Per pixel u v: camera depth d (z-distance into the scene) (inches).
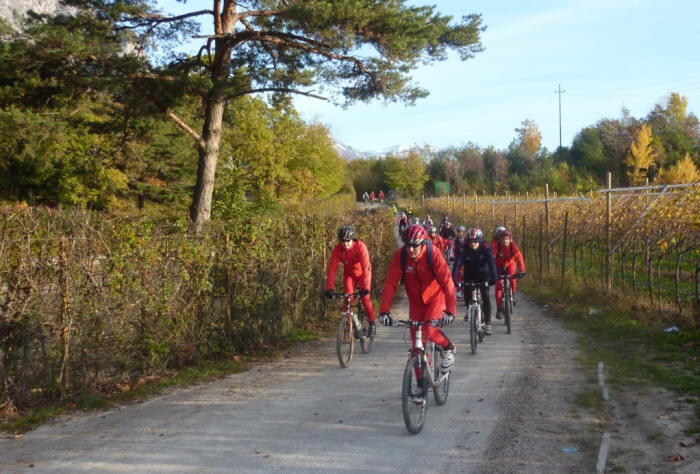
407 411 188.2
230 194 1242.0
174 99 567.8
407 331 391.5
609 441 178.4
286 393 246.2
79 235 237.1
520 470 161.6
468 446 181.0
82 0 539.5
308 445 183.6
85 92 540.7
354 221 536.1
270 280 356.8
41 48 486.9
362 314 337.1
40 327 223.0
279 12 537.0
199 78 558.3
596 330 355.9
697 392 219.9
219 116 619.2
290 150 1566.2
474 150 3511.3
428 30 533.6
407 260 211.3
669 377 241.9
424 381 201.8
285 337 370.0
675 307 368.8
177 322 281.4
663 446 173.2
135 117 595.8
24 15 530.0
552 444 179.9
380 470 164.1
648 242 410.0
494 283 339.3
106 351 247.8
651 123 2522.1
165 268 275.0
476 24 569.0
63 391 228.5
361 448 180.7
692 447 170.2
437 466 166.2
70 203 962.7
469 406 223.0
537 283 585.6
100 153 896.9
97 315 241.6
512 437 187.3
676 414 199.9
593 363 277.9
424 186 3442.4
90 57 512.7
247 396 241.9
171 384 259.8
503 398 231.5
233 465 168.2
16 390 218.5
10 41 491.2
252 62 642.2
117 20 560.1
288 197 1640.0
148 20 589.0
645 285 438.3
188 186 1267.2
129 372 261.6
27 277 219.5
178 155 1167.0
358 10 498.6
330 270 307.7
